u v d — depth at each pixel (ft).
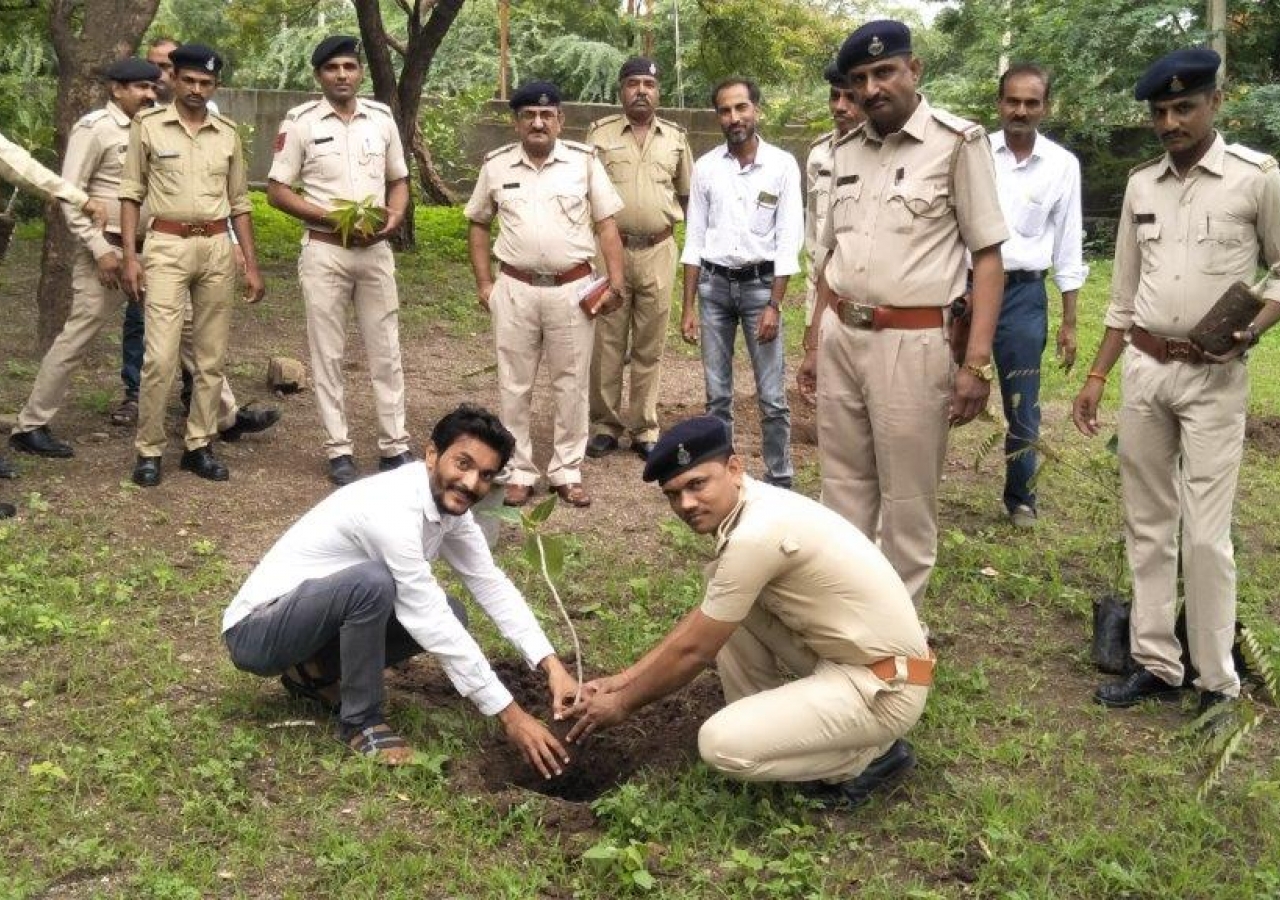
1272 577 21.93
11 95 46.11
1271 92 57.16
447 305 42.52
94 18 29.73
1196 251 15.69
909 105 16.12
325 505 14.96
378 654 14.57
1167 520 16.61
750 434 29.63
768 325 23.99
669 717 16.15
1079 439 30.17
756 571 13.32
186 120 23.29
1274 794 14.53
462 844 13.24
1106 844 13.47
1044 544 22.95
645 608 19.47
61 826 13.12
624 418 30.14
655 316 26.68
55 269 30.50
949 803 14.39
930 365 16.35
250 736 14.69
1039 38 65.57
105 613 18.08
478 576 15.19
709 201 24.38
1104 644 17.98
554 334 23.47
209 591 19.15
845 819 14.08
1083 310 47.44
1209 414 15.79
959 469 27.32
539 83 23.17
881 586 13.75
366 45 48.24
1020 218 22.47
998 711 16.56
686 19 83.46
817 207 24.59
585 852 12.80
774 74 61.36
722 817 13.66
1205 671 16.17
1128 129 65.82
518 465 24.06
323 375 24.36
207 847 12.93
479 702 14.34
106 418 27.55
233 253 23.98
